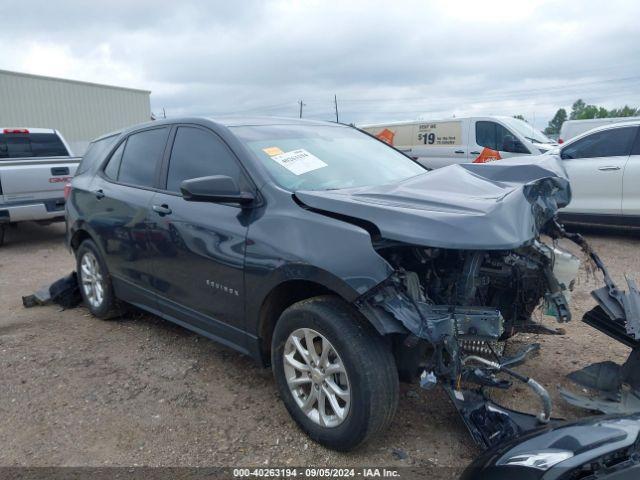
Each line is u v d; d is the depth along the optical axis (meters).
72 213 5.25
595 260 3.41
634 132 8.09
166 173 4.13
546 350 4.21
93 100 27.58
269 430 3.23
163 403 3.57
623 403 3.09
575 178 8.55
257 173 3.39
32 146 10.62
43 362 4.23
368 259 2.69
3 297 6.19
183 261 3.77
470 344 2.96
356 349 2.73
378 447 3.03
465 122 12.93
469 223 2.62
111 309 5.00
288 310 3.07
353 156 4.00
